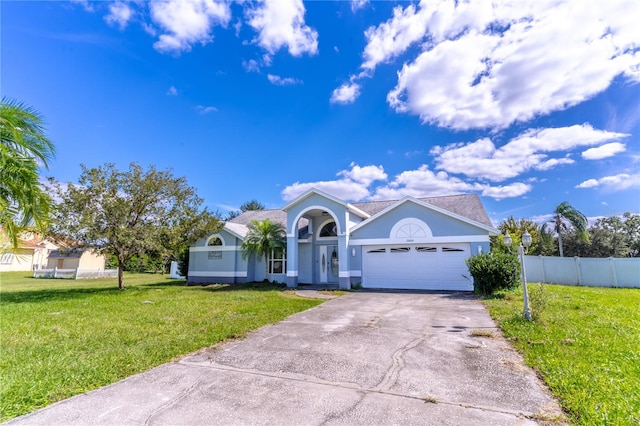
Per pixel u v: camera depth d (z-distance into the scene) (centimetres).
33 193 883
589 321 830
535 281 2166
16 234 888
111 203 1609
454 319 903
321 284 2047
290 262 1886
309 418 378
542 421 363
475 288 1447
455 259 1638
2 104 840
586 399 405
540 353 589
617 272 1903
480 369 527
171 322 913
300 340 718
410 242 1712
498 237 1852
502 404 405
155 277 3197
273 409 401
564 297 1286
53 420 379
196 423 369
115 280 2739
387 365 551
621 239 3192
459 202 2023
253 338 745
